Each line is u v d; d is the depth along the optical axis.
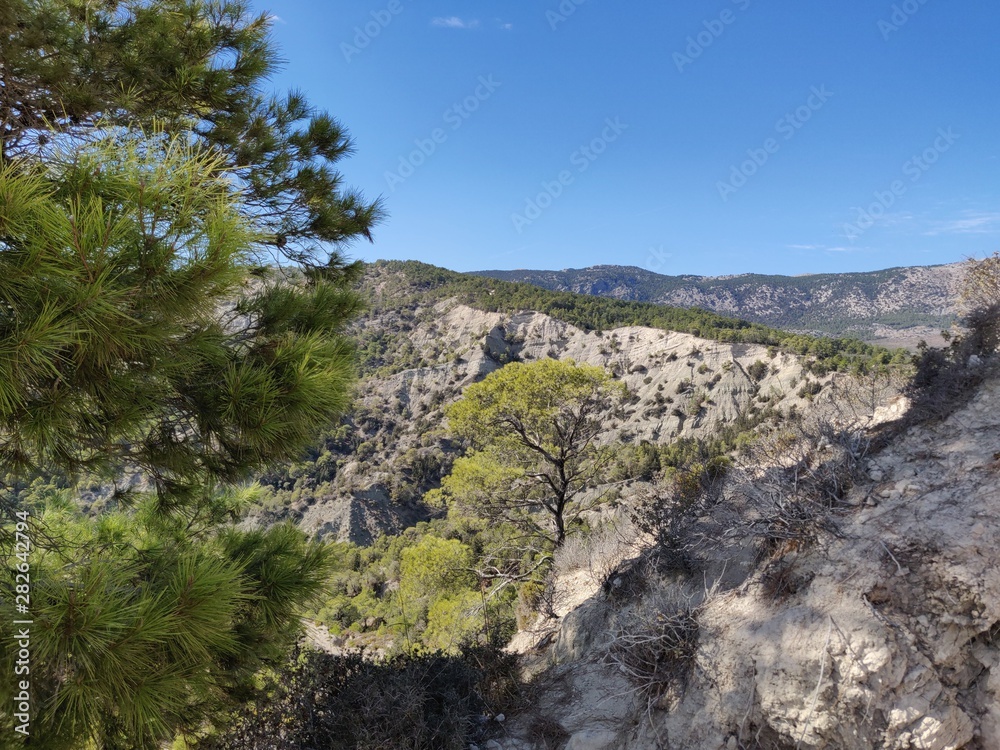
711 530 5.53
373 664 5.33
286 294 3.42
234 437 3.18
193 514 4.63
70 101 4.16
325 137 6.49
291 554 3.83
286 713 4.68
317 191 6.20
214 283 2.30
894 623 3.37
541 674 5.96
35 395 2.32
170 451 3.25
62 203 2.04
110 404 2.53
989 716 3.01
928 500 3.84
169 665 2.29
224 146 5.60
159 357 2.55
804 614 3.72
